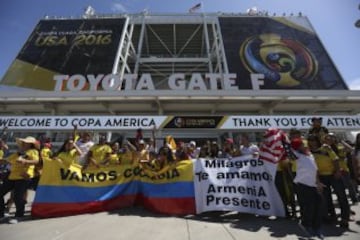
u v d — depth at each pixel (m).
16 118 10.32
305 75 18.05
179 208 5.37
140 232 4.12
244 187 5.43
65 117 10.35
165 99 12.29
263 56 19.62
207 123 10.40
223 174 5.60
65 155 5.90
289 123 10.20
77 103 12.93
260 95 12.05
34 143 5.49
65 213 5.27
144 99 12.29
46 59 19.97
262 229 4.32
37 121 10.24
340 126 10.01
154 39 27.23
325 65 18.80
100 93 12.08
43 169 5.56
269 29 22.36
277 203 5.20
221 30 22.44
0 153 6.37
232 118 10.45
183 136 14.21
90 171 5.86
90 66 19.30
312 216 4.08
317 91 12.07
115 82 13.20
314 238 3.89
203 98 12.20
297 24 22.77
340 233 4.16
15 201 5.20
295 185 4.73
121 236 3.93
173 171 5.76
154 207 5.48
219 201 5.34
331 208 4.79
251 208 5.22
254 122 10.33
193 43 27.47
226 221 4.84
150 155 6.53
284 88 17.20
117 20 23.86
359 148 6.19
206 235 3.99
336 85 17.28
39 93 12.14
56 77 13.69
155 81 22.69
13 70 19.08
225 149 7.51
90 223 4.63
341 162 6.14
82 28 22.84
